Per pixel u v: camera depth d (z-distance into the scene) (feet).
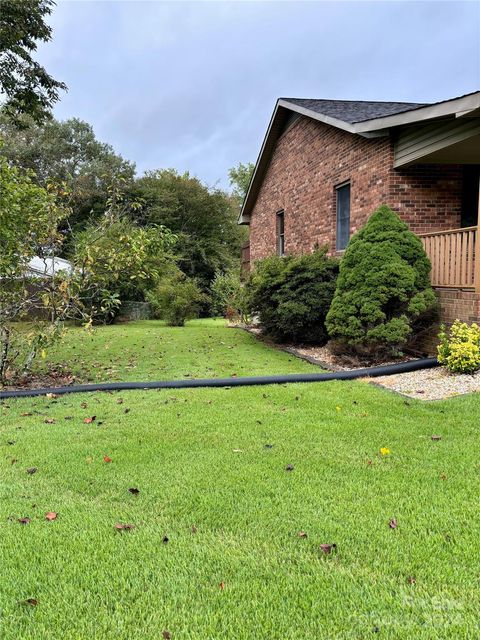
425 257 24.03
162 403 16.87
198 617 6.28
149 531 8.38
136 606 6.53
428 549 7.66
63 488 10.23
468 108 20.20
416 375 20.16
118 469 11.10
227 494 9.68
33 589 6.95
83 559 7.62
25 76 48.85
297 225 41.96
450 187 27.58
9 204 19.19
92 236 27.66
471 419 14.02
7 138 82.94
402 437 12.76
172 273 62.95
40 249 21.61
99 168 86.33
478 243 20.68
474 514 8.68
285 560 7.48
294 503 9.26
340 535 8.11
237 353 29.73
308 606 6.43
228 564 7.39
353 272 24.38
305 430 13.48
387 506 9.06
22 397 18.37
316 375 20.49
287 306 29.27
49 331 21.33
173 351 30.83
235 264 91.15
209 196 96.02
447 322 23.11
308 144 38.93
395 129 26.37
